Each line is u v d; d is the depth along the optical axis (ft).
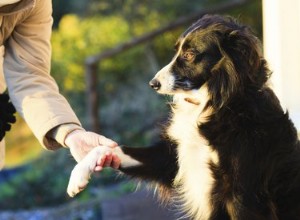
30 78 6.45
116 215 11.11
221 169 6.68
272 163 6.59
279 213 6.67
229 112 6.66
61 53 18.37
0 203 14.61
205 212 6.89
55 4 20.10
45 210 13.71
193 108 6.95
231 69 6.62
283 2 9.31
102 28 18.61
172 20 17.85
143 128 16.26
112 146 6.45
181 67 6.83
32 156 17.46
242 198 6.55
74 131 6.36
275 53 9.38
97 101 14.60
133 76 17.56
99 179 14.47
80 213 12.77
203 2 17.98
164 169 7.16
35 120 6.33
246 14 17.10
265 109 6.63
